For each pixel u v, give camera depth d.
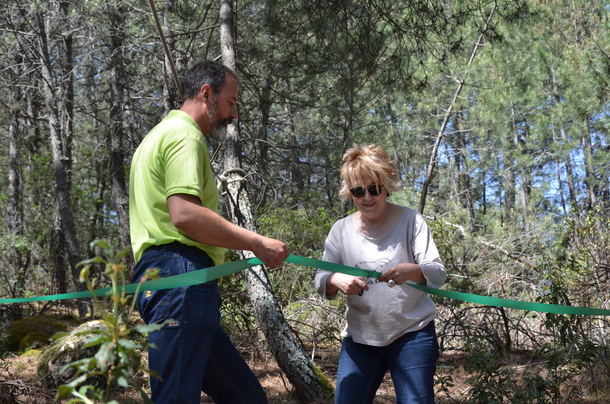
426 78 9.52
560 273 7.24
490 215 17.97
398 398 2.96
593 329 6.65
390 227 3.10
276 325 5.71
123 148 16.22
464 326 7.24
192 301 2.68
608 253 7.32
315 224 10.43
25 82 18.69
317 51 10.05
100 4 13.34
